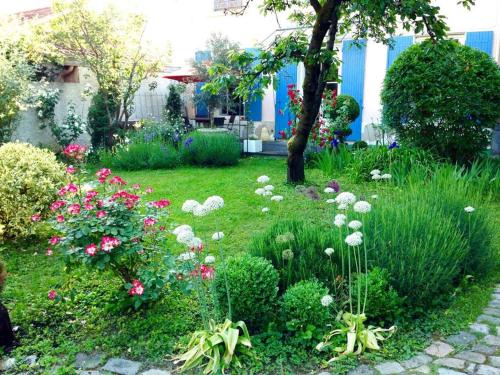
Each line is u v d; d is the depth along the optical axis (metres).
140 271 2.86
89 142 11.05
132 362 2.51
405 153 6.82
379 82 11.39
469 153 7.00
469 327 2.79
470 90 6.57
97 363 2.50
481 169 6.44
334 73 6.13
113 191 3.45
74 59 10.34
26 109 8.75
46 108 9.68
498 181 5.68
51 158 5.10
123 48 10.31
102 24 9.77
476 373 2.30
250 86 6.10
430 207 3.64
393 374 2.32
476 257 3.51
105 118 10.41
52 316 3.05
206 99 12.38
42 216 4.70
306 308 2.61
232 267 2.78
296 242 3.37
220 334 2.48
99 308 3.13
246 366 2.42
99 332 2.84
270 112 13.18
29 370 2.46
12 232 4.55
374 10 4.89
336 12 5.68
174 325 2.82
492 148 8.92
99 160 9.72
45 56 9.98
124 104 10.67
